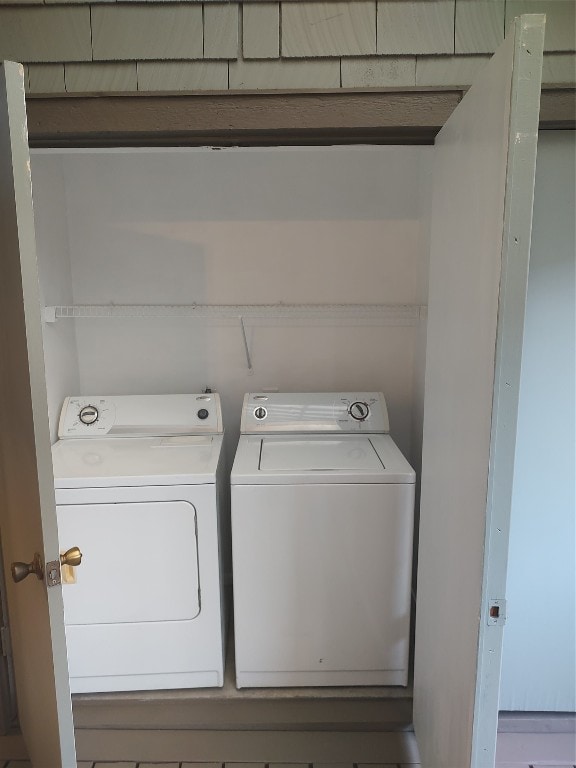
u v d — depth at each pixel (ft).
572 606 6.09
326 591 6.50
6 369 3.93
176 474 6.25
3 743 6.05
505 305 3.48
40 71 5.05
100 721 6.40
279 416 7.90
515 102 3.23
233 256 8.36
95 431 7.75
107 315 8.36
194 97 5.03
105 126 5.07
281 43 5.01
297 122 5.08
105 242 8.26
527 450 5.74
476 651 3.96
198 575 6.47
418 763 5.89
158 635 6.56
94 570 6.35
